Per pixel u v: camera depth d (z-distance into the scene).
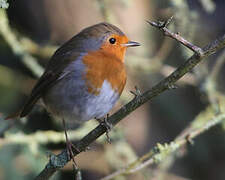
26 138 9.40
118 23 11.23
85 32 8.51
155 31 12.10
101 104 8.27
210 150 12.21
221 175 12.10
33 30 11.97
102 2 10.46
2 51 12.05
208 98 10.40
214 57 12.36
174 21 10.14
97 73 8.13
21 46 10.55
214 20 12.76
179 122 12.13
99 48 8.35
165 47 11.23
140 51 11.73
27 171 10.47
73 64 8.25
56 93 8.45
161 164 9.77
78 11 11.69
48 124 11.45
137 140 11.77
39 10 11.88
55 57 8.65
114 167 10.46
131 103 6.70
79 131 9.82
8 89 11.72
